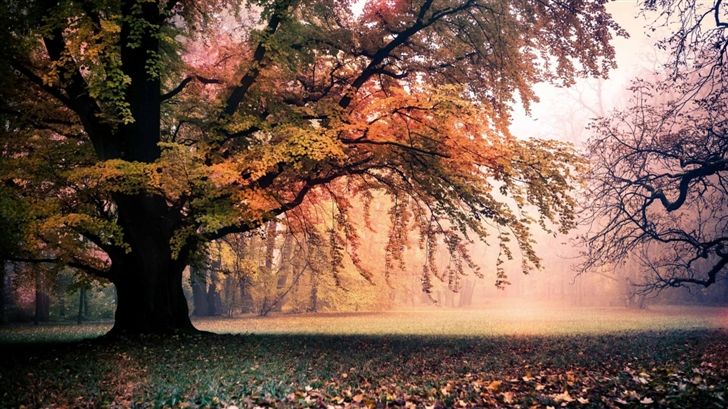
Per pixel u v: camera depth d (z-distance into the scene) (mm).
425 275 16953
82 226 12055
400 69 16016
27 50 12203
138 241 14234
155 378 8297
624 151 15867
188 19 14938
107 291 38156
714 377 7562
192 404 6320
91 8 11984
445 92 12164
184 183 11625
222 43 17922
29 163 11164
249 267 21250
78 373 8844
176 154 11609
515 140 14367
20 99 13594
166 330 14539
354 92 14711
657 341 14477
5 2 12211
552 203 14320
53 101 14195
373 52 15398
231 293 39719
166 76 15344
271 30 14281
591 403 5977
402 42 15383
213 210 12211
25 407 6434
